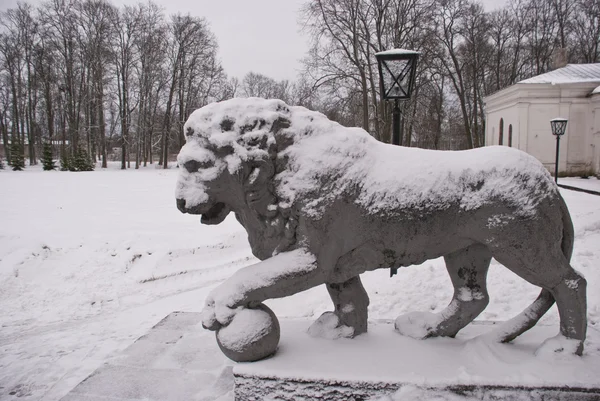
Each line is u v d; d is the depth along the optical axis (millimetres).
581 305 2195
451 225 2193
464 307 2447
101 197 13164
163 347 2955
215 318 2178
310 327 2586
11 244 6984
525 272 2178
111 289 5945
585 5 30656
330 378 2062
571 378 2021
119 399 2316
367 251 2275
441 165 2217
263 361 2201
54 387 3303
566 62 23828
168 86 34594
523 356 2244
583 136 20844
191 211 2125
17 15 35531
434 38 23812
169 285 6062
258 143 2104
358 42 21953
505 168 2146
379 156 2262
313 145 2191
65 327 4793
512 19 31422
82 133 35969
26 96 39375
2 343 4344
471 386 2021
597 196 11375
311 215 2119
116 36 33375
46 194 13734
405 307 4340
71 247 7074
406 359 2230
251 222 2307
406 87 6133
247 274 2188
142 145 40312
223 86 35219
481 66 29188
